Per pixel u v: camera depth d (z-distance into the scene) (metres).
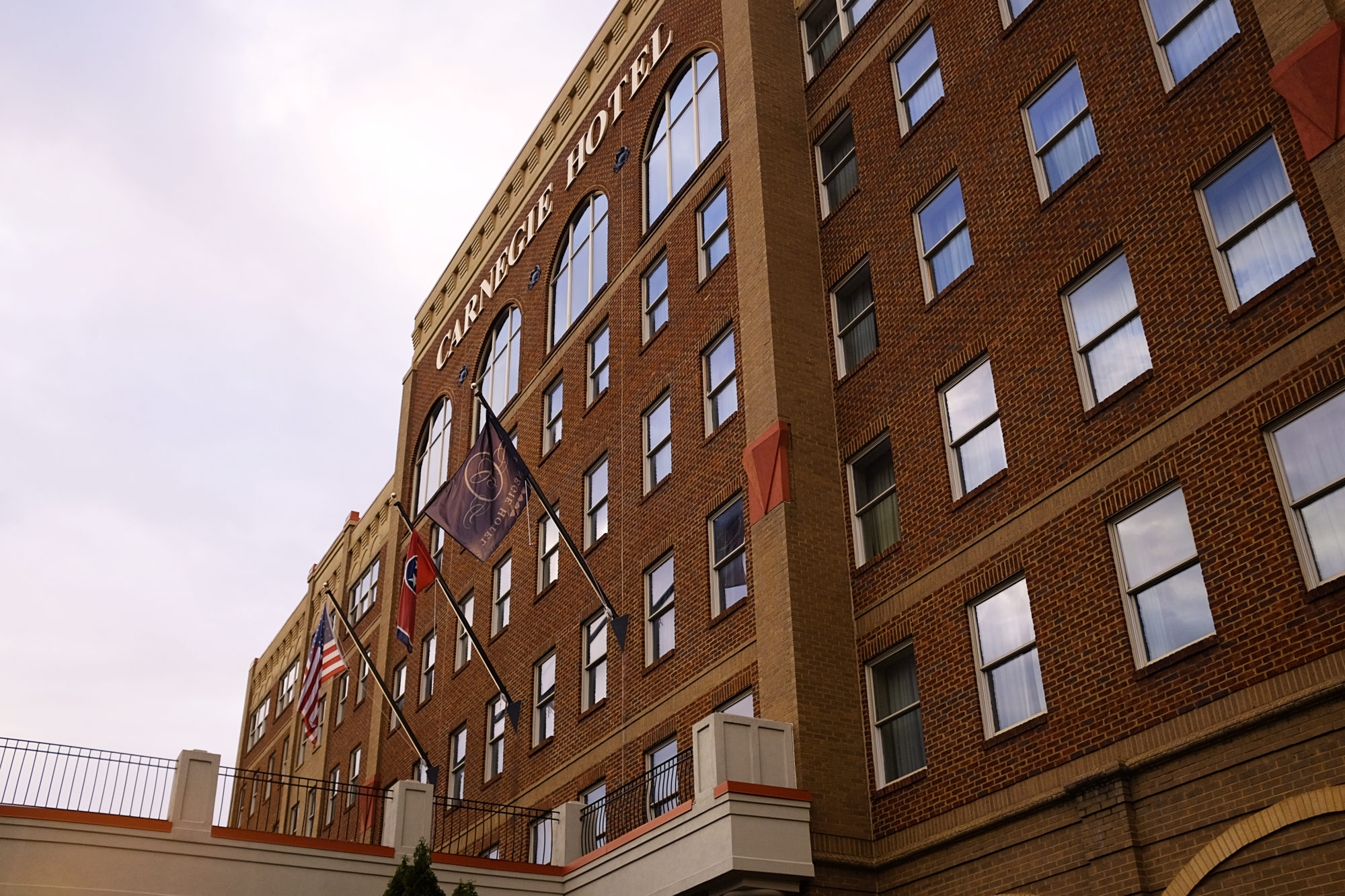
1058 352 18.30
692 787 21.92
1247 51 16.39
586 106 35.44
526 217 38.06
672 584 24.86
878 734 19.83
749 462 22.34
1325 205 14.58
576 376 31.75
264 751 56.34
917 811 18.48
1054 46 20.08
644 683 24.62
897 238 22.64
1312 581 13.89
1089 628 16.52
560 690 27.89
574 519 29.69
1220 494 15.17
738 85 26.69
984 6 22.05
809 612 20.45
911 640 19.72
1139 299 17.05
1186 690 14.88
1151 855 14.72
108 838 18.33
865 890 18.58
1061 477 17.66
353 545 49.91
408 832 21.02
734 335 25.02
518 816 27.00
